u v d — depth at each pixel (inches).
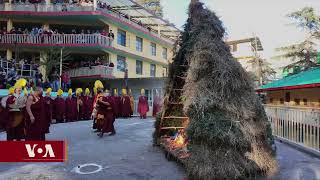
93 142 476.7
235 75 290.0
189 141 283.1
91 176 299.7
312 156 372.8
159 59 1649.9
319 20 1136.8
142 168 325.4
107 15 1224.8
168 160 355.9
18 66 1015.6
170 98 409.7
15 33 1181.1
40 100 418.3
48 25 1270.9
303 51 1147.9
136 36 1472.7
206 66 291.0
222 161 261.3
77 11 1194.0
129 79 1221.7
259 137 298.4
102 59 1294.3
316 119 378.6
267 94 711.1
